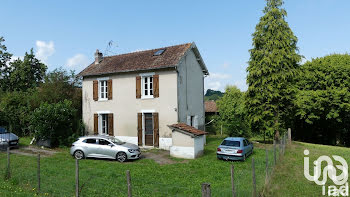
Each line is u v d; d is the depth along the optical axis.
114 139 14.48
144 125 18.34
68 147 17.52
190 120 19.16
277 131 21.17
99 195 7.45
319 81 25.05
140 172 10.77
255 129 24.36
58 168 11.01
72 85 23.80
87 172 10.37
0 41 30.69
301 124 28.78
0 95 24.19
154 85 17.81
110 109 19.56
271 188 9.09
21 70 31.00
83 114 20.81
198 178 9.94
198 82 20.83
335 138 28.58
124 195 7.50
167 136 17.22
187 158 14.26
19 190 7.89
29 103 21.75
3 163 11.80
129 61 20.00
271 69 20.61
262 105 21.11
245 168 11.52
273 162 11.81
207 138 24.36
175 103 17.05
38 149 16.20
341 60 25.52
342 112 24.55
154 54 19.53
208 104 35.47
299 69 21.86
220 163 12.73
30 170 10.36
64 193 7.50
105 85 20.25
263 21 21.19
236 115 28.67
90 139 14.07
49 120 16.91
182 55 17.70
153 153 15.79
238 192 6.94
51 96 21.38
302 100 23.31
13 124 21.44
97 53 21.95
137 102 18.47
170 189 8.21
